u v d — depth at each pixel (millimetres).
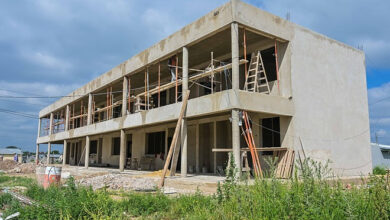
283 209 4910
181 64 19938
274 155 14977
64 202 7035
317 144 15680
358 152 18156
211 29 14523
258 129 16047
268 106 14008
